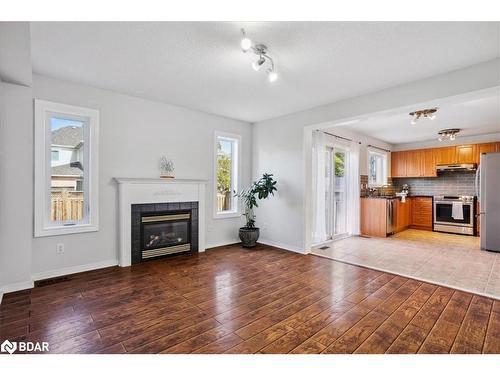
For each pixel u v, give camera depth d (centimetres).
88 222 337
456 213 608
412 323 213
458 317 223
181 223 416
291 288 285
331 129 527
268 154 489
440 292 276
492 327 207
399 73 286
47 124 309
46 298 254
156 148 392
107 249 351
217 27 206
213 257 402
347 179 586
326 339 191
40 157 297
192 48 238
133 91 350
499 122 485
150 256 380
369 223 593
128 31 211
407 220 675
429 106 301
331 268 353
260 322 215
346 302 252
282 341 189
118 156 357
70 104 317
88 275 319
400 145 727
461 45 229
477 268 354
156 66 275
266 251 440
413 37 217
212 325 210
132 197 362
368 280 310
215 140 463
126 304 244
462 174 643
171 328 205
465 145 607
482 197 456
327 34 214
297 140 440
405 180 745
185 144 424
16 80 259
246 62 265
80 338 190
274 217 476
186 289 280
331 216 541
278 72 285
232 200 506
